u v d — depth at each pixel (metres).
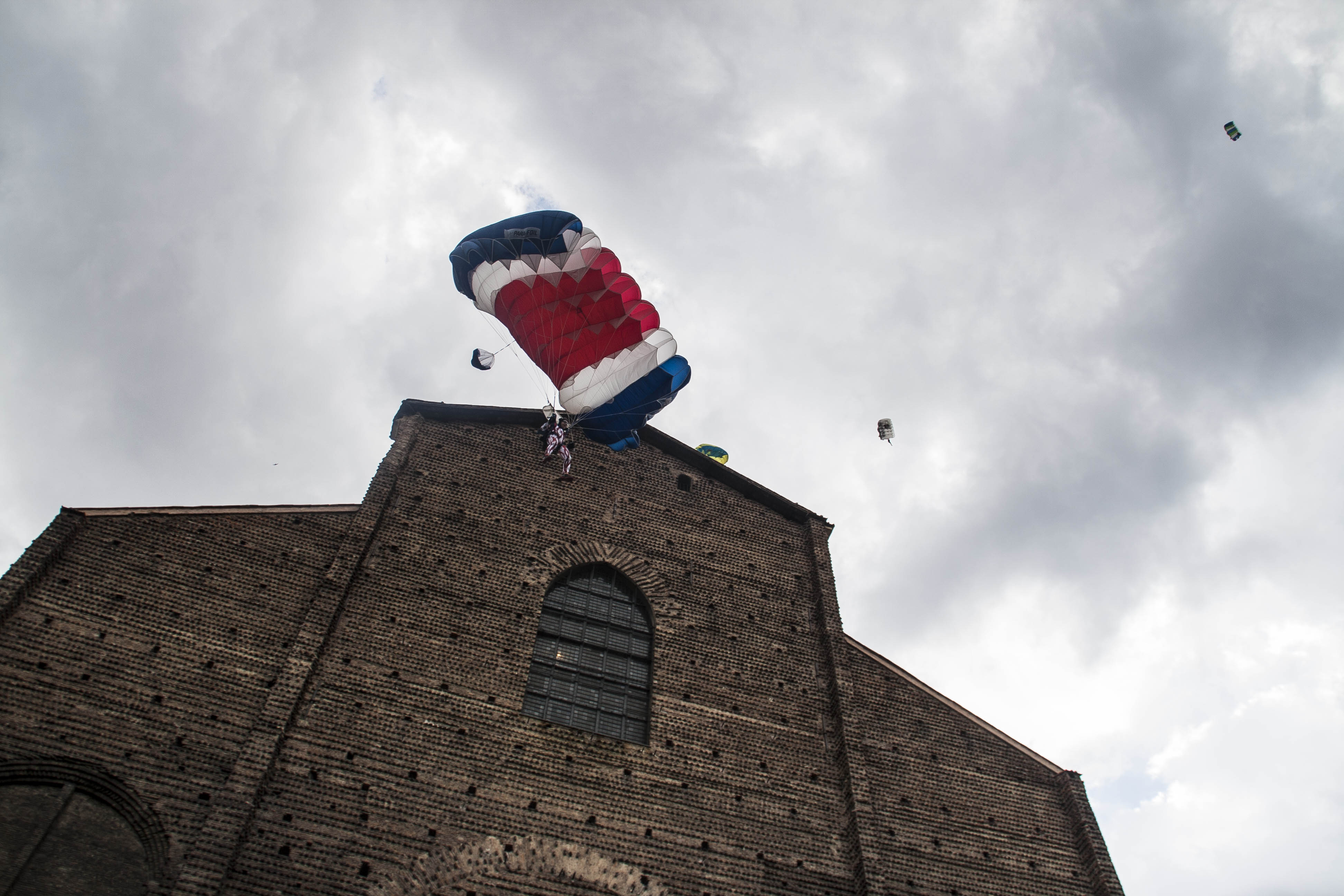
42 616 14.06
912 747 18.16
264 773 13.48
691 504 21.97
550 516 20.16
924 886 15.80
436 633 16.83
